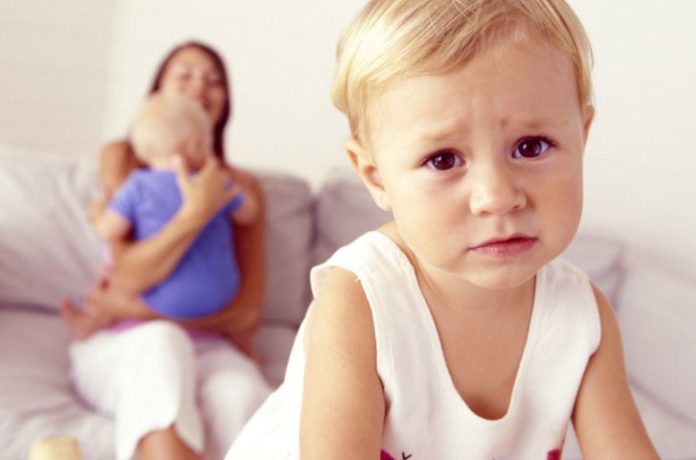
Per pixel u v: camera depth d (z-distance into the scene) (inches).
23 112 119.0
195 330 75.6
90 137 120.7
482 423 29.0
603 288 79.4
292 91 111.5
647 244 82.2
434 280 28.7
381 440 28.5
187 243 73.8
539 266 24.5
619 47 83.1
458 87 23.5
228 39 115.4
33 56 118.5
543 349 29.8
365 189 90.7
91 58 120.6
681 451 63.6
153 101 80.1
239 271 80.7
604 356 30.1
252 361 78.0
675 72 79.9
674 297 73.1
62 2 118.4
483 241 23.9
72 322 75.0
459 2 24.0
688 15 78.7
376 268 28.7
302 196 91.4
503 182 23.4
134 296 74.2
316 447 26.1
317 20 109.1
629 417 29.4
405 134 24.3
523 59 23.7
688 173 79.1
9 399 64.4
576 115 24.7
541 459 30.4
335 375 27.1
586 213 86.3
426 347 28.5
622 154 83.6
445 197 24.0
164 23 118.9
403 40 24.0
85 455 61.2
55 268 81.1
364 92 25.5
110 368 68.6
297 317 89.7
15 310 80.1
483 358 29.4
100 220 75.2
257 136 114.3
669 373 70.6
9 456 59.8
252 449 33.3
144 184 75.4
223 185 75.2
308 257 91.0
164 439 61.6
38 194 81.8
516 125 23.6
